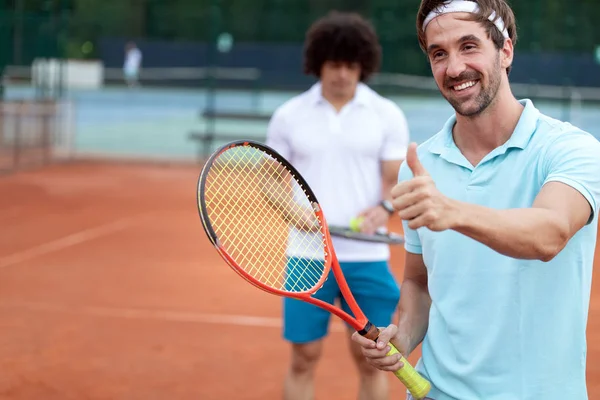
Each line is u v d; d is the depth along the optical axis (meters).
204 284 7.62
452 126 2.59
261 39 27.14
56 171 15.62
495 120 2.45
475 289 2.47
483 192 2.46
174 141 20.19
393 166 4.29
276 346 5.89
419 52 19.28
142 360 5.57
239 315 6.64
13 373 5.29
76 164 16.55
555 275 2.38
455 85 2.41
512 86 18.84
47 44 16.77
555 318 2.38
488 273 2.45
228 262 2.53
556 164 2.31
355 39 4.18
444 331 2.58
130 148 18.89
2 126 15.44
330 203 4.23
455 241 2.50
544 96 18.84
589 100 20.03
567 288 2.38
